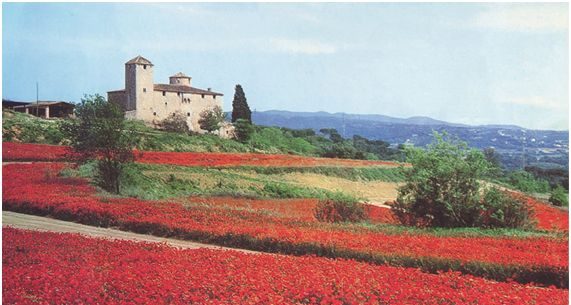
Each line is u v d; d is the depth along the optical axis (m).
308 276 15.43
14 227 25.03
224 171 49.44
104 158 36.94
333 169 52.97
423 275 16.28
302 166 53.03
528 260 17.92
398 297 14.08
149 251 19.33
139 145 59.16
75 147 37.44
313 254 20.28
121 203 29.73
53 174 38.38
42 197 30.31
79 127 37.38
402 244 20.36
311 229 23.97
